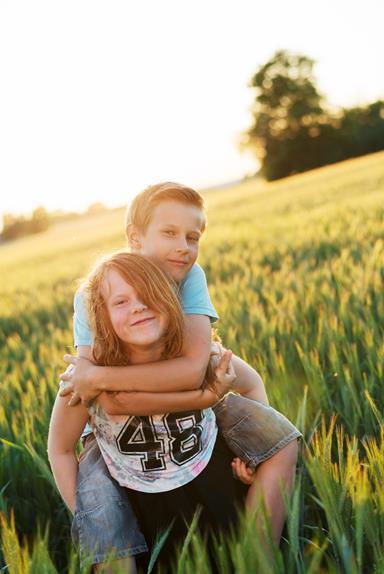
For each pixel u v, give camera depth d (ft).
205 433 8.56
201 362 8.46
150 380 8.14
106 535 7.86
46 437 11.66
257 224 58.29
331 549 8.18
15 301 42.39
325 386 11.32
